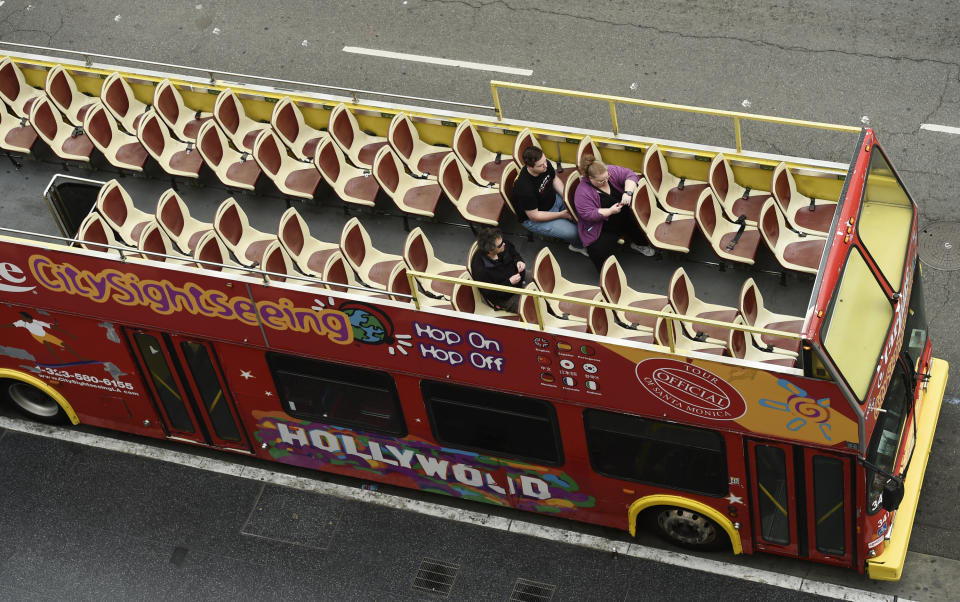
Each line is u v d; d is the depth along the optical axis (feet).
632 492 39.68
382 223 43.70
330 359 39.27
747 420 34.83
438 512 44.24
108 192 42.73
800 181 39.88
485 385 37.83
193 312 39.65
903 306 35.83
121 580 43.73
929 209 51.13
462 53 61.31
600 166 39.17
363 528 44.21
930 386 41.81
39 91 48.83
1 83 48.14
